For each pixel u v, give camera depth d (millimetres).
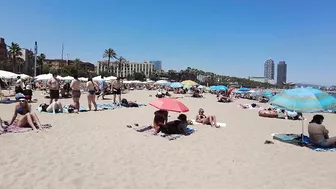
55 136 8586
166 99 10211
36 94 29047
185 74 164750
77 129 9883
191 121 12266
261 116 17281
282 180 5770
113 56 112188
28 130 9109
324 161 7270
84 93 34344
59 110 13773
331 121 17328
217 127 11898
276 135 10375
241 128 12211
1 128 8734
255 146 8703
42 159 6305
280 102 9102
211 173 6012
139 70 186000
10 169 5551
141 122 12305
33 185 4863
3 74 22078
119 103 19031
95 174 5578
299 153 8023
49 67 115812
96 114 13984
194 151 7758
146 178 5531
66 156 6648
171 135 9539
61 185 4934
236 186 5328
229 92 38750
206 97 40531
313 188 5379
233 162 6895
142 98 31594
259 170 6359
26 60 116938
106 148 7586
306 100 8672
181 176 5746
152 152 7441
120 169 5973
